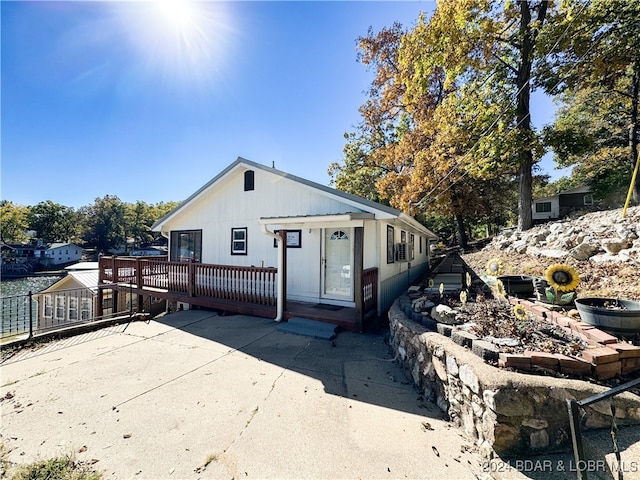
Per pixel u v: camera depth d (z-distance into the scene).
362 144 20.27
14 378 3.79
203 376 3.80
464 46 10.30
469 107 11.84
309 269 7.40
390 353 4.54
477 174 11.68
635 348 2.50
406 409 3.00
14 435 2.63
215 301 7.18
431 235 14.15
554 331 3.14
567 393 2.23
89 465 2.26
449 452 2.34
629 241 5.23
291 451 2.39
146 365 4.18
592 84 10.40
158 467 2.23
